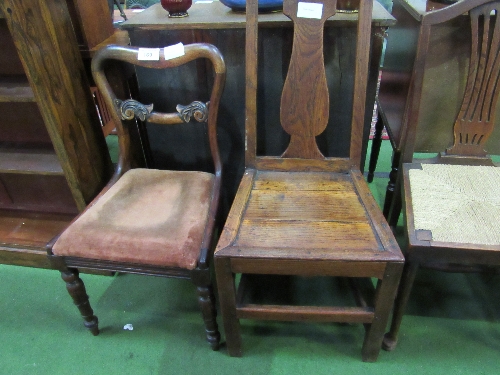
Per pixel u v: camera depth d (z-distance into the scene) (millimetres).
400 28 1376
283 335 1256
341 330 1266
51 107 1113
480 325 1260
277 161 1229
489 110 1157
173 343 1241
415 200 1079
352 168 1214
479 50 1101
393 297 978
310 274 950
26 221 1591
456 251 946
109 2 1541
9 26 971
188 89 1345
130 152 1319
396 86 1406
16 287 1448
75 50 1222
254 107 1169
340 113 1330
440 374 1125
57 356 1214
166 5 1227
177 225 1045
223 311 1059
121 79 1332
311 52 1104
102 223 1063
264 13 1244
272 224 1005
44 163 1320
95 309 1360
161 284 1453
